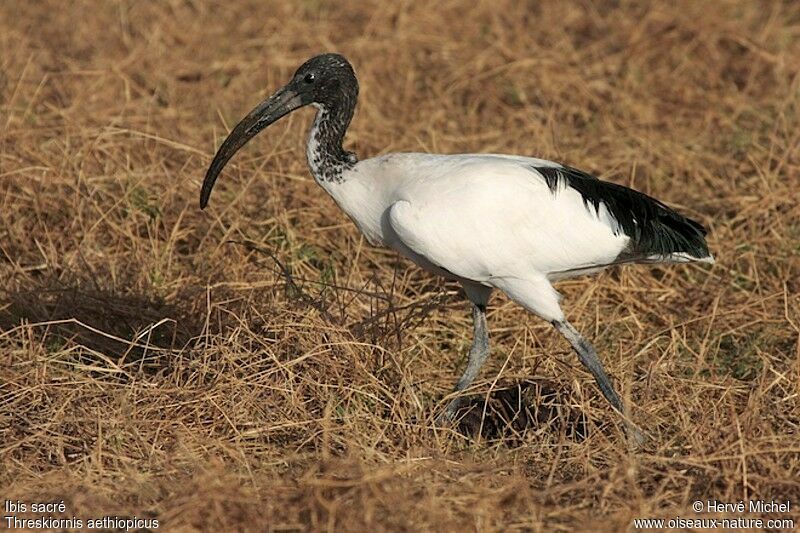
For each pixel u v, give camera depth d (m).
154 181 14.55
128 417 10.09
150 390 10.59
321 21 20.20
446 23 20.02
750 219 14.30
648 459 9.44
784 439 9.88
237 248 13.49
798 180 14.84
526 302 10.41
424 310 11.80
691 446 9.79
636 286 13.32
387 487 8.66
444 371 11.87
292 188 14.52
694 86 18.33
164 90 17.77
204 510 8.59
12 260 13.30
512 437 10.29
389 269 13.53
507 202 10.12
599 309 12.78
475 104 17.53
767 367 11.20
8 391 10.76
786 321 12.40
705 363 11.66
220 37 19.62
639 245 10.46
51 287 12.71
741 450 9.24
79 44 19.19
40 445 10.11
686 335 12.48
